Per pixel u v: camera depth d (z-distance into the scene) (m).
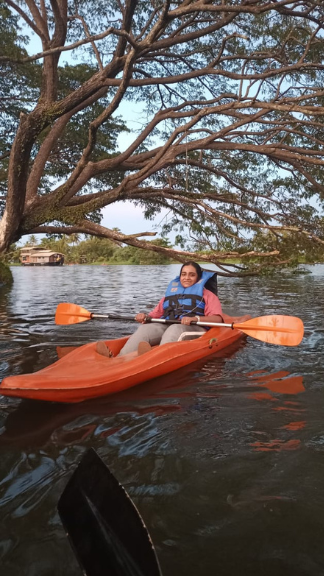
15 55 8.03
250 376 3.95
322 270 27.95
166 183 10.80
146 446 2.52
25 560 1.60
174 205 9.67
